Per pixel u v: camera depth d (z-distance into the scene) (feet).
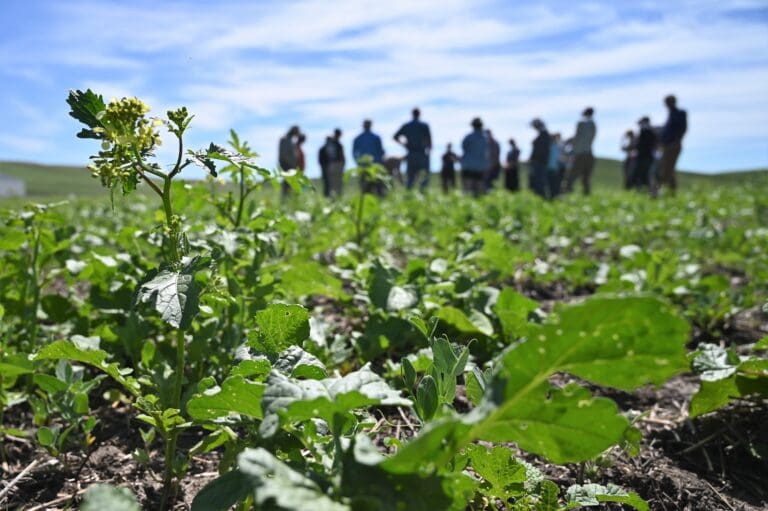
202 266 4.94
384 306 9.25
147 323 7.99
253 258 9.36
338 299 11.21
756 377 6.63
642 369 3.49
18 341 8.84
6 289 9.07
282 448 4.72
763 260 17.21
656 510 6.26
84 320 9.15
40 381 6.57
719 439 7.41
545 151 47.75
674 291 13.24
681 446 7.46
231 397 4.37
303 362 4.87
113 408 7.93
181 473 5.83
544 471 6.70
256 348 5.25
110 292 9.11
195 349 7.89
